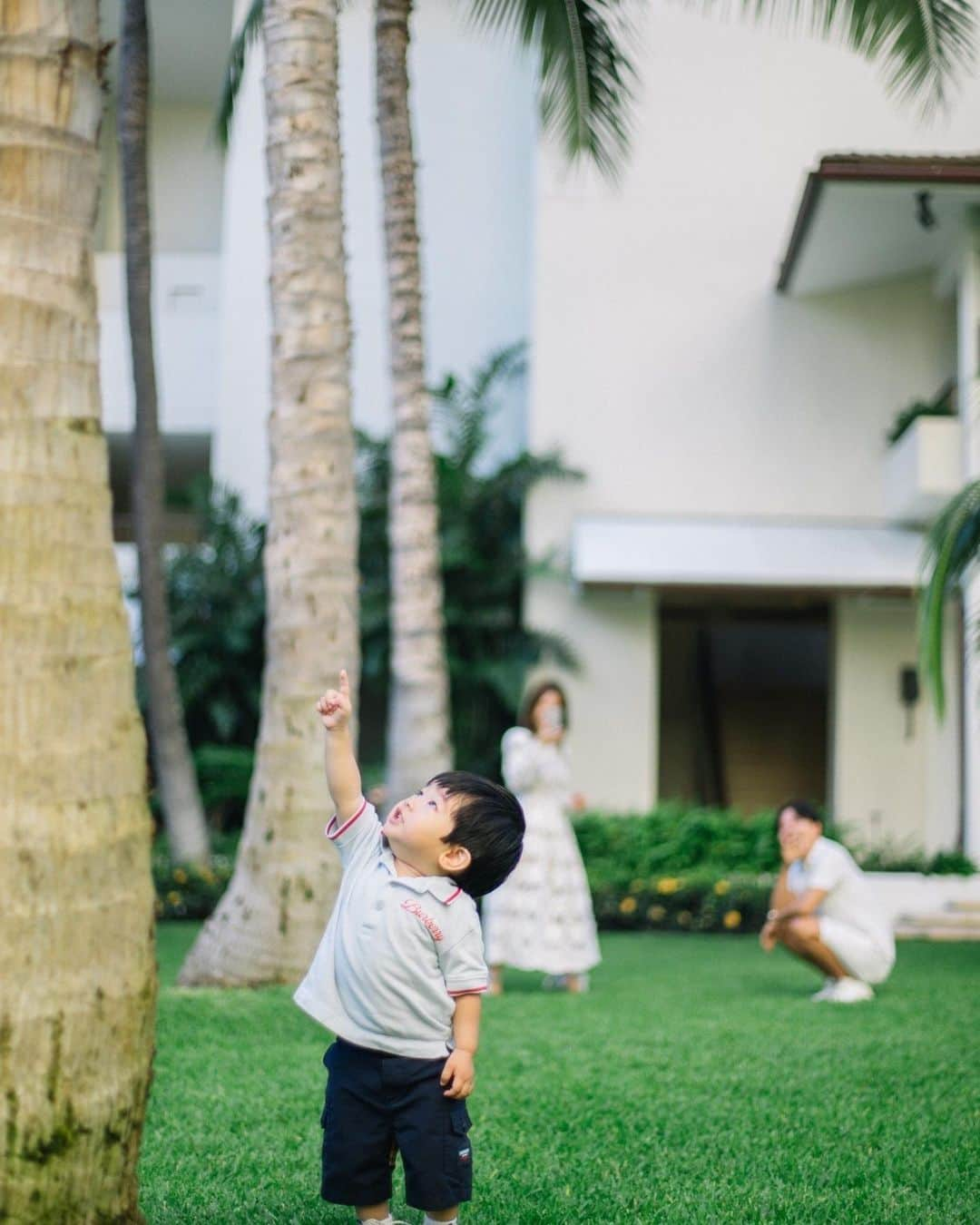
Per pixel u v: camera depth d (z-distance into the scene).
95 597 3.48
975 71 17.81
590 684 17.64
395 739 11.80
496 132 20.45
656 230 18.14
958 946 13.48
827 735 22.47
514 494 18.12
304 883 9.05
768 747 22.30
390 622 17.66
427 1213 3.89
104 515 3.56
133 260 14.13
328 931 4.02
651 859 15.38
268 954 9.01
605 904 14.91
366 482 18.36
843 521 17.81
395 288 12.15
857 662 17.88
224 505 18.69
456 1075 3.83
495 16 12.56
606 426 17.97
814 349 17.95
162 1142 5.39
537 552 17.81
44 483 3.42
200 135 22.31
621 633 17.70
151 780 17.34
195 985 9.19
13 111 3.48
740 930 14.70
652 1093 6.37
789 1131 5.72
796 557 16.72
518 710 17.17
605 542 17.05
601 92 12.66
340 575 9.20
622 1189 4.85
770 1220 4.51
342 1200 3.93
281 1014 8.00
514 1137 5.57
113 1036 3.40
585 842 15.62
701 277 18.09
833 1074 6.79
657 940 14.05
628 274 18.11
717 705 22.83
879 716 17.80
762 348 17.98
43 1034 3.29
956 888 14.81
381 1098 3.87
